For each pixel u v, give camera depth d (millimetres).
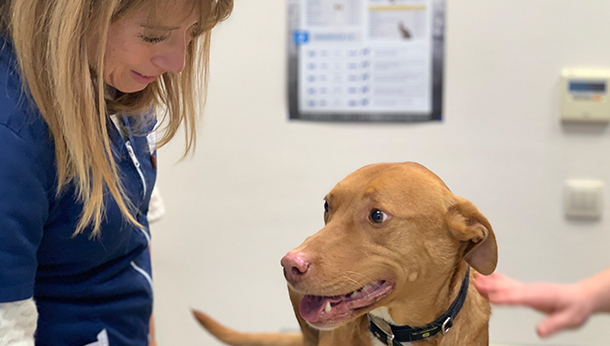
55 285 977
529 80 1578
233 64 1666
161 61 833
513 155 1601
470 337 890
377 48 1607
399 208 802
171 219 1723
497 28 1572
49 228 897
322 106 1646
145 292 1119
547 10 1555
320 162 1664
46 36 769
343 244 797
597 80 1539
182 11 793
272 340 1324
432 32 1586
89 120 776
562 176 1594
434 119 1613
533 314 1629
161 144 1007
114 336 1051
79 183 840
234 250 1713
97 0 738
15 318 790
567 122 1576
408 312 857
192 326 1744
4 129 768
